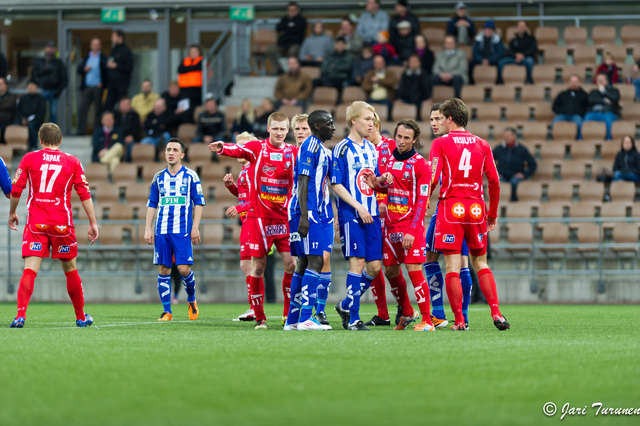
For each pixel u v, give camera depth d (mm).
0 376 13633
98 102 70125
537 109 64875
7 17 79375
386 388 12336
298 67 65562
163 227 31734
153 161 64750
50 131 25578
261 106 65938
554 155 60688
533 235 53125
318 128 22875
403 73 63688
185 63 67438
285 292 27172
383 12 69625
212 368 14367
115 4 79062
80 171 26078
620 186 57281
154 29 79250
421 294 23938
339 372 13875
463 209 23312
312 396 11672
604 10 73938
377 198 25109
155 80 79125
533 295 52938
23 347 18062
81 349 17547
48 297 55938
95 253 58031
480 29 75500
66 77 70188
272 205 25578
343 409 10742
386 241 24688
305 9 77312
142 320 31141
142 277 56000
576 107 62500
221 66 71938
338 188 23234
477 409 10805
